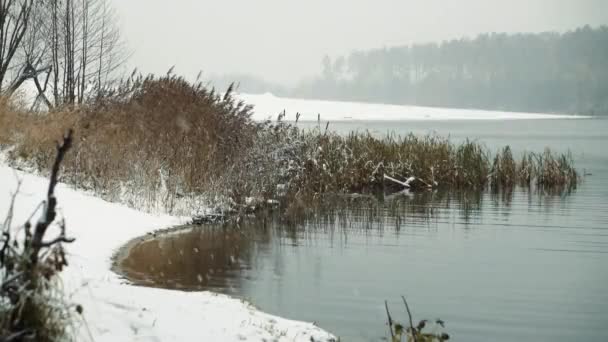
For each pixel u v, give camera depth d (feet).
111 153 45.34
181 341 17.51
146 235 38.68
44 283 15.37
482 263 35.35
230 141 52.65
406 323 25.03
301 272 32.55
